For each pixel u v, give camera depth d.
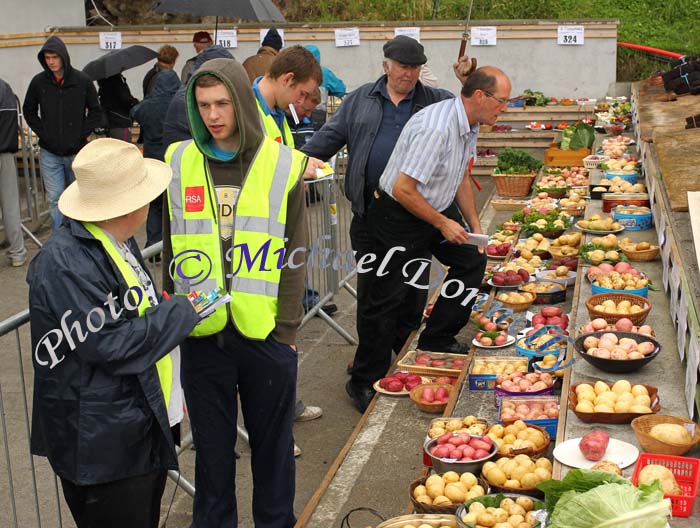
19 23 15.20
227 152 3.80
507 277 6.63
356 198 5.80
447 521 3.59
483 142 14.62
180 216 3.81
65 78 9.67
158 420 3.29
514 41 15.21
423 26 15.27
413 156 5.19
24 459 5.29
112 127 13.10
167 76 9.33
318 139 5.91
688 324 4.19
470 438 4.19
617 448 3.62
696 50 17.33
